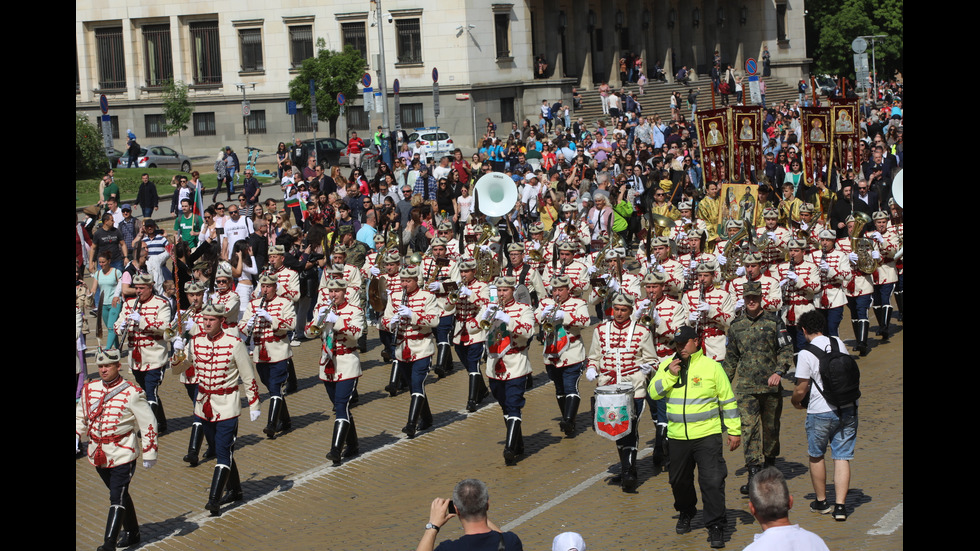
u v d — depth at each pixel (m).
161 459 15.62
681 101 59.28
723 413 11.30
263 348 16.27
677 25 67.19
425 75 55.06
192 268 20.33
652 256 18.59
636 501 12.70
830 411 11.42
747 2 72.69
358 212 28.56
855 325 19.27
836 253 18.08
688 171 30.77
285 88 57.56
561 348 14.87
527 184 30.56
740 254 17.59
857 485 12.60
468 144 54.53
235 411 13.41
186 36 59.06
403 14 54.88
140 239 24.16
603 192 25.98
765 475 7.86
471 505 7.79
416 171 33.34
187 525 13.02
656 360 13.36
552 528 11.95
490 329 14.53
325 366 15.06
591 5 62.69
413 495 13.52
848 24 79.12
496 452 15.03
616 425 12.64
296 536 12.42
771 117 44.44
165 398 19.00
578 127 48.41
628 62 62.75
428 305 15.82
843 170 27.81
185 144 59.72
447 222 20.98
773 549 7.62
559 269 18.73
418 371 15.87
